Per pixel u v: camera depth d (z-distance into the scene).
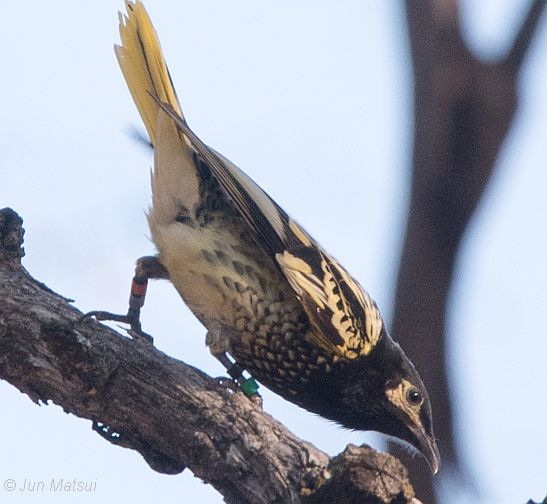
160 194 11.14
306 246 11.43
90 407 9.29
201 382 9.37
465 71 12.83
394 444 13.30
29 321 9.20
